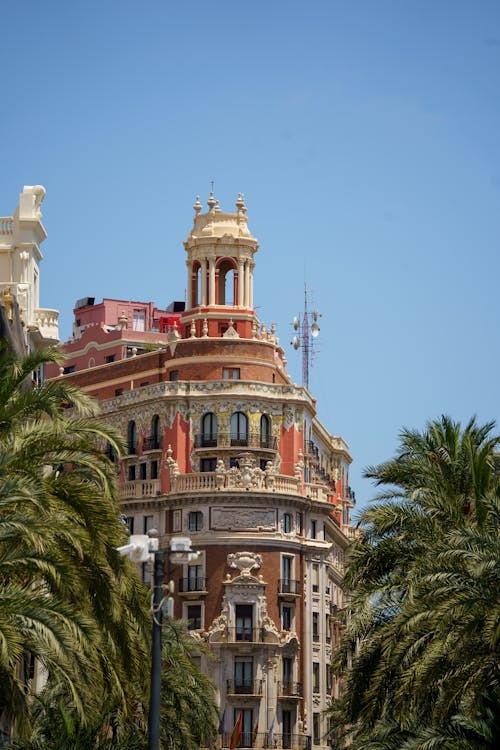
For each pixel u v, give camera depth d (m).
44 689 79.62
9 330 90.44
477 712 62.97
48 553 56.03
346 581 77.75
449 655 66.31
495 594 65.56
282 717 159.25
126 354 188.00
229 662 157.88
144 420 168.00
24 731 56.00
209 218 172.75
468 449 76.50
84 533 58.41
